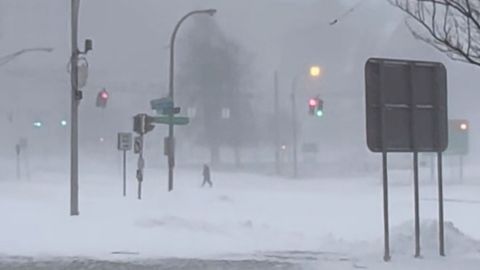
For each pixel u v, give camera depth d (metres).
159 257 44.81
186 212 73.69
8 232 56.25
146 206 78.62
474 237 57.34
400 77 40.22
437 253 43.09
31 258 44.44
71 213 68.12
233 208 82.38
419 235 42.88
